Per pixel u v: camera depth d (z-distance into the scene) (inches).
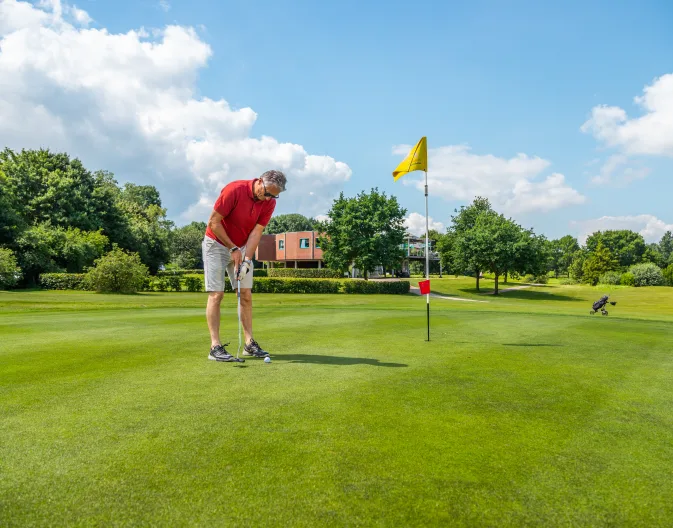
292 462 79.1
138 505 64.4
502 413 110.3
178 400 114.4
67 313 391.9
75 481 71.2
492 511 65.1
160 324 289.1
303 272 2374.5
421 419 104.1
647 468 80.7
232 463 78.2
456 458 83.0
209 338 223.0
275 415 103.9
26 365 156.4
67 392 121.3
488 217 1800.0
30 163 1626.5
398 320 333.7
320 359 172.4
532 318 375.9
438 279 2463.1
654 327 324.5
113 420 99.0
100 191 1752.0
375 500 67.1
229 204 167.0
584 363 176.2
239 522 60.5
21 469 75.0
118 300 845.2
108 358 169.9
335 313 393.7
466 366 164.6
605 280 2261.3
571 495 70.4
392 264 1640.0
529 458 83.9
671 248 5064.0
